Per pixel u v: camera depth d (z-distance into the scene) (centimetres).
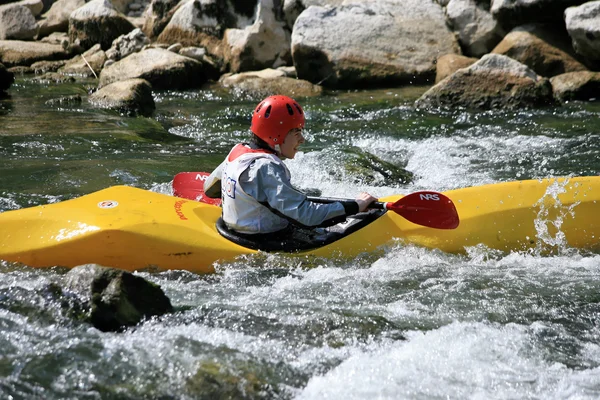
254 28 4700
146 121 3416
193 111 3803
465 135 3156
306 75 4503
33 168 2516
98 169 2530
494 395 1175
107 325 1318
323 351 1292
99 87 4303
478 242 1747
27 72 4928
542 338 1360
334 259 1673
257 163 1579
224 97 4209
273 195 1565
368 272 1661
